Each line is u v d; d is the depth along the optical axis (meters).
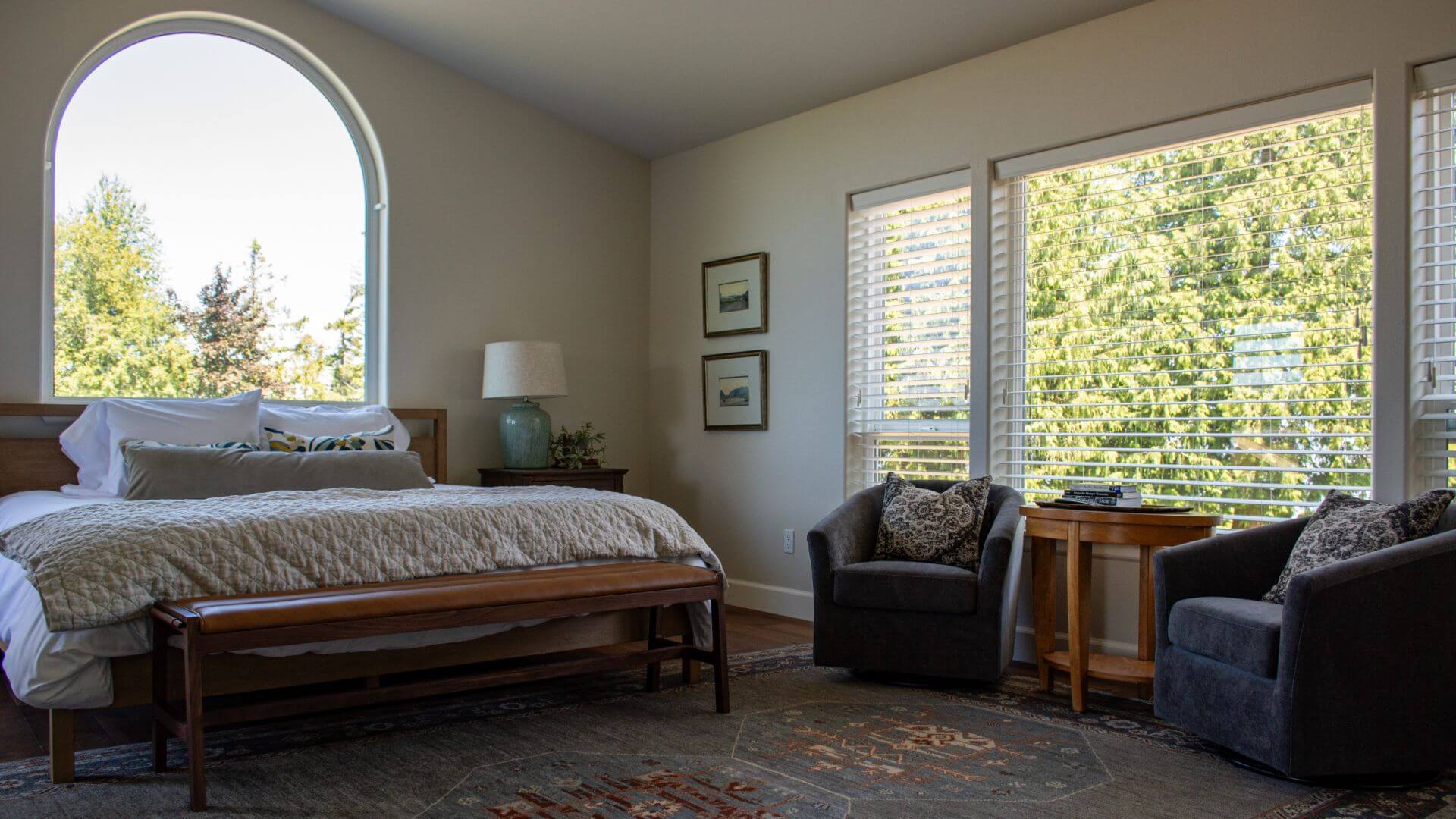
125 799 2.27
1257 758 2.46
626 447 5.70
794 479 4.94
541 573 2.91
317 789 2.36
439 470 4.80
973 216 4.22
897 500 3.87
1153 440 3.75
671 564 3.21
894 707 3.20
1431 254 3.11
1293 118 3.38
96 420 3.82
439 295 4.91
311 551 2.66
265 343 4.50
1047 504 3.46
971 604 3.34
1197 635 2.71
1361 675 2.36
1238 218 3.56
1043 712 3.15
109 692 2.39
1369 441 3.23
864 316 4.75
